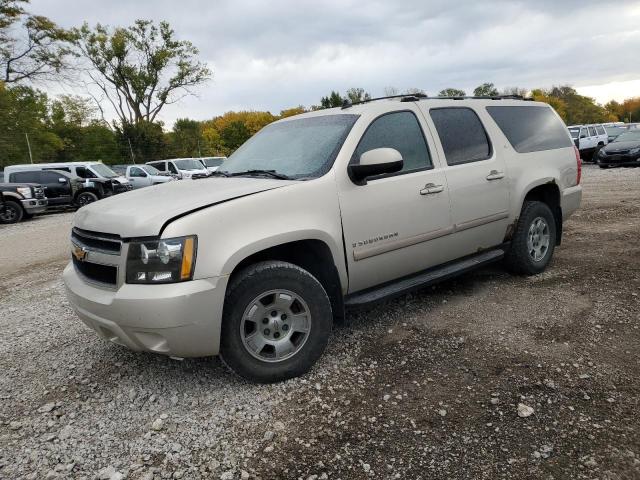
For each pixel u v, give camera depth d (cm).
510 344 360
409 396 300
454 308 439
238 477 239
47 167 1994
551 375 312
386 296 375
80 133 6166
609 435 252
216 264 291
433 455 246
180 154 5219
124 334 296
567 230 741
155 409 305
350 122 383
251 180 355
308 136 396
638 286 461
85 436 281
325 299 334
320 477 236
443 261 428
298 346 329
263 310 315
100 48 4794
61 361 383
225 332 305
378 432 267
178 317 283
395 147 394
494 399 290
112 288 304
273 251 343
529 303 439
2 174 2055
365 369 337
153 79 5012
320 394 309
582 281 488
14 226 1507
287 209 323
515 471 232
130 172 2433
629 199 1001
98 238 312
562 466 233
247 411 295
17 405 320
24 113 4772
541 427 262
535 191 526
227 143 6544
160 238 286
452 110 454
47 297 578
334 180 349
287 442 263
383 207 370
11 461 261
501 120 493
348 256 354
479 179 442
